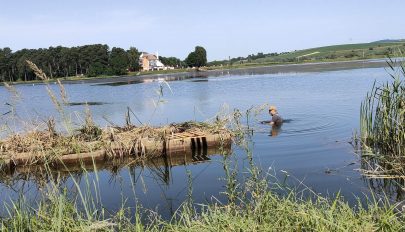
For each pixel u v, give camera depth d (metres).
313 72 68.81
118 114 25.70
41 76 6.71
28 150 13.72
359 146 13.34
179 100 32.94
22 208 6.74
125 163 13.34
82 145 13.59
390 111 12.11
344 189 9.13
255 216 6.38
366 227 5.58
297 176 10.30
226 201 8.65
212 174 11.07
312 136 15.39
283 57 198.38
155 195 9.59
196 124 15.93
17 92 8.69
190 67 149.00
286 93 34.22
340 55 159.12
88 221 5.90
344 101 26.28
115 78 97.81
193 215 7.46
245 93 36.59
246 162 12.02
